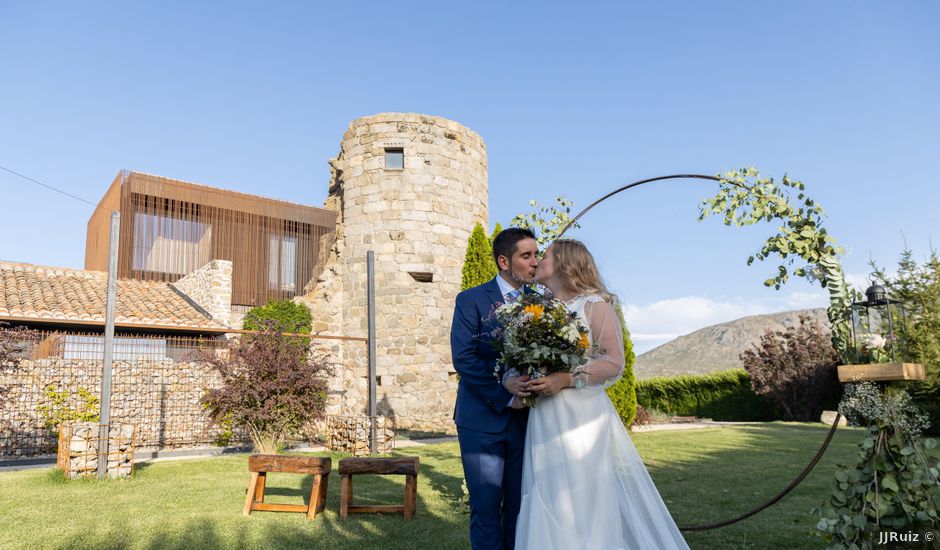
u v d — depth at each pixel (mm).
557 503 2963
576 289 3359
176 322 14625
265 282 18750
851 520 3797
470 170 19531
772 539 4863
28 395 12102
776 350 21719
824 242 4469
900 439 3811
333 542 4828
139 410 13125
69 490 7273
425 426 17156
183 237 18078
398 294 17734
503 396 3371
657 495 3324
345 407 17625
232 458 10492
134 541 4793
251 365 11250
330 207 20250
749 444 12609
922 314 6922
